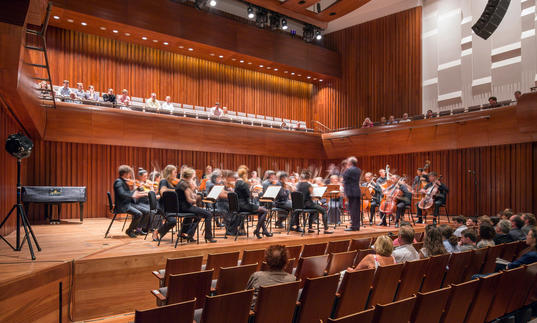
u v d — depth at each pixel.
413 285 3.88
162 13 12.59
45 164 9.95
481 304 3.48
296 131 14.52
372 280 3.57
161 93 14.31
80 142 10.19
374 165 14.37
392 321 2.48
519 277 3.92
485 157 11.55
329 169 15.45
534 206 10.51
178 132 11.67
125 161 11.13
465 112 11.52
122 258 4.81
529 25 12.35
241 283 3.54
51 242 6.00
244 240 6.48
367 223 9.77
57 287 4.19
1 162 6.28
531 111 9.43
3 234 6.50
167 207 5.73
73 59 12.51
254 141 13.34
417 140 12.60
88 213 10.52
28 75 6.21
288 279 3.04
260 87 17.03
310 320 3.00
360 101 16.61
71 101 10.34
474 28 11.35
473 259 4.55
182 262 3.93
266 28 16.22
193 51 14.33
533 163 10.54
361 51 16.70
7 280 3.51
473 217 11.52
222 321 2.48
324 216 7.58
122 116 10.73
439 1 14.66
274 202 7.80
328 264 4.35
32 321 3.81
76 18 11.48
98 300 4.61
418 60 14.98
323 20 16.11
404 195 9.32
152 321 2.15
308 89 18.53
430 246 4.52
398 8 15.61
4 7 4.38
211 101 15.59
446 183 12.39
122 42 13.50
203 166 12.56
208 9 14.62
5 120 6.55
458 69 14.02
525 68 12.39
